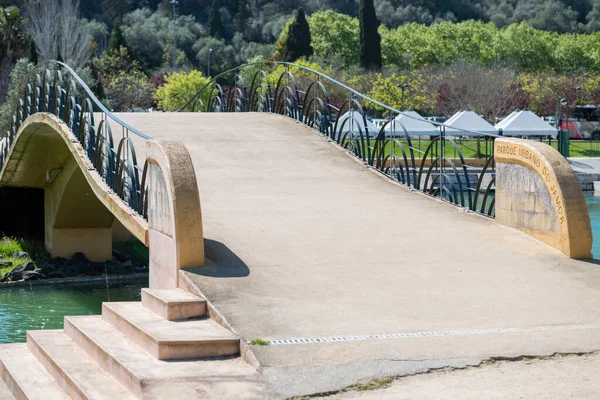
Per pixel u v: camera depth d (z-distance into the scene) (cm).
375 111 10744
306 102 3198
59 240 3816
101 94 8012
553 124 9275
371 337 1156
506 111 10119
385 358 1088
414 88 10431
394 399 964
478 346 1127
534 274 1491
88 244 3847
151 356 1152
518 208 1808
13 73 6738
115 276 3662
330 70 11381
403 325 1211
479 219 1938
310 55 13038
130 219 1919
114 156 2288
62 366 1243
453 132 6725
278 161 2531
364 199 2119
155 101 11412
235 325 1198
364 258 1582
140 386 1029
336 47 16562
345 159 2605
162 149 1581
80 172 3466
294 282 1419
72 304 2948
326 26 16762
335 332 1177
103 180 2359
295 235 1739
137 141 2767
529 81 11606
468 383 1006
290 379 1036
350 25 17150
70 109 2878
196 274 1434
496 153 1903
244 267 1496
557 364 1070
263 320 1223
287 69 3531
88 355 1296
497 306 1308
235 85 4322
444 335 1167
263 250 1614
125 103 11250
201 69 16450
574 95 10969
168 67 15188
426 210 2023
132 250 4044
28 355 1456
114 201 2106
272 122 3192
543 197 1703
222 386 1021
